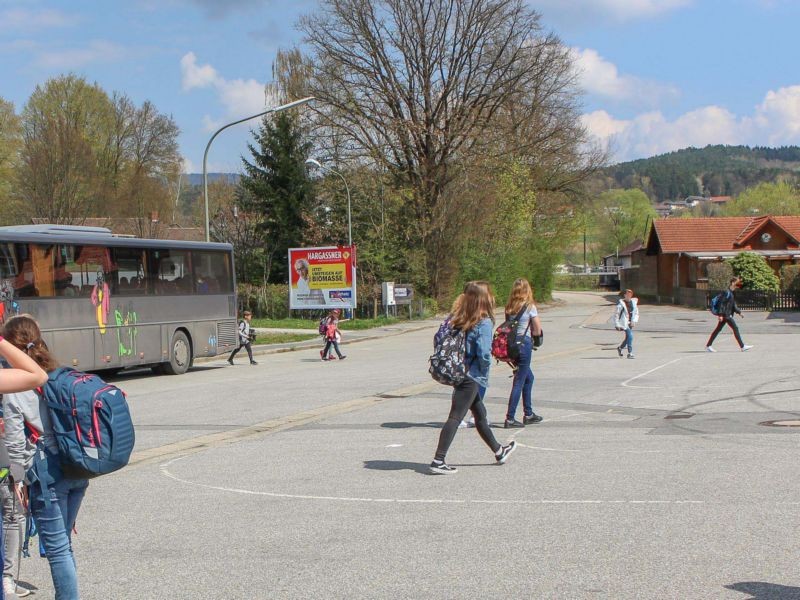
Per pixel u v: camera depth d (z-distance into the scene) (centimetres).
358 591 518
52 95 5706
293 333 3797
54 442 477
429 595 507
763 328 3203
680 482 775
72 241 1955
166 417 1355
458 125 4772
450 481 815
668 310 4931
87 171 4944
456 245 5194
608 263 13925
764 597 486
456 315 847
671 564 547
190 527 684
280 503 753
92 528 691
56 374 484
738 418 1136
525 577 532
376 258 4756
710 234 6041
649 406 1279
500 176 5384
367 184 4897
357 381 1806
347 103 4656
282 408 1407
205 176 2773
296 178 5184
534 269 6238
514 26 4616
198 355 2342
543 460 900
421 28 4575
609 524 645
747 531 615
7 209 4944
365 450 994
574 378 1689
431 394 1519
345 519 689
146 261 2173
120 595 528
